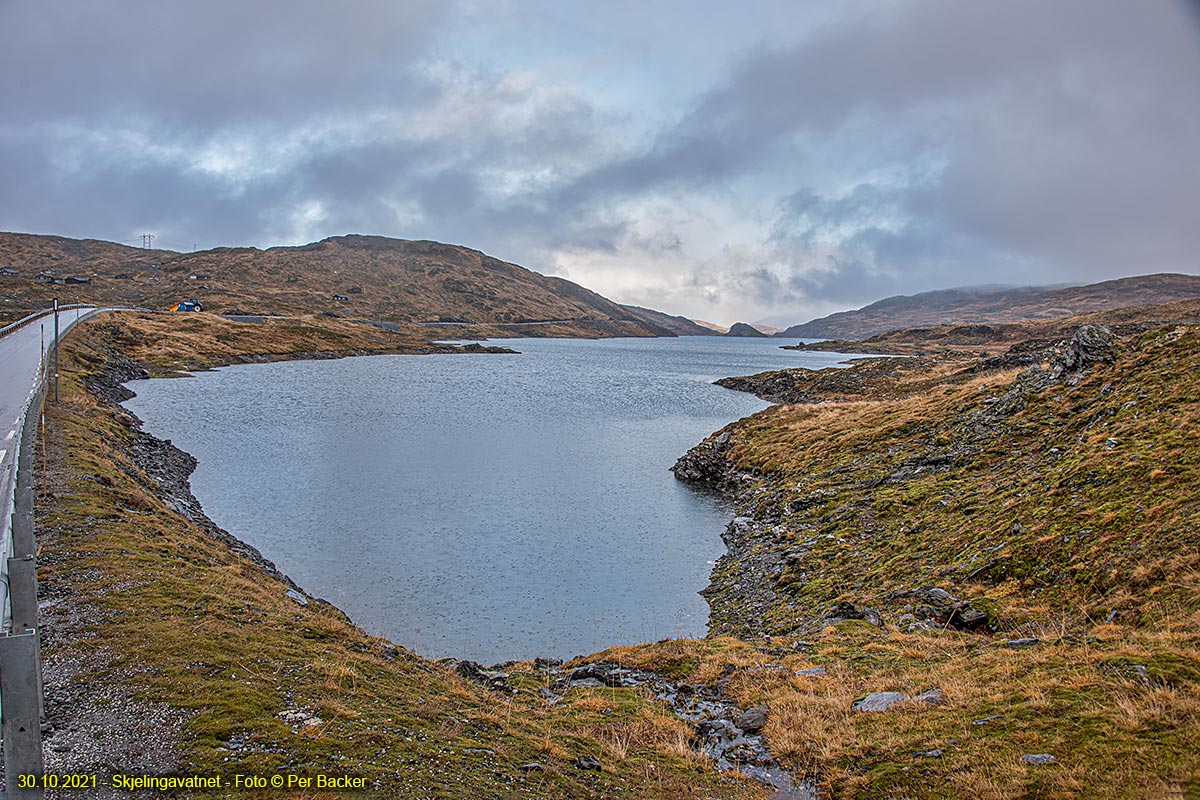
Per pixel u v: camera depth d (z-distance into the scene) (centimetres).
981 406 4359
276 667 1309
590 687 1853
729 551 3584
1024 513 2509
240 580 1938
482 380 13262
